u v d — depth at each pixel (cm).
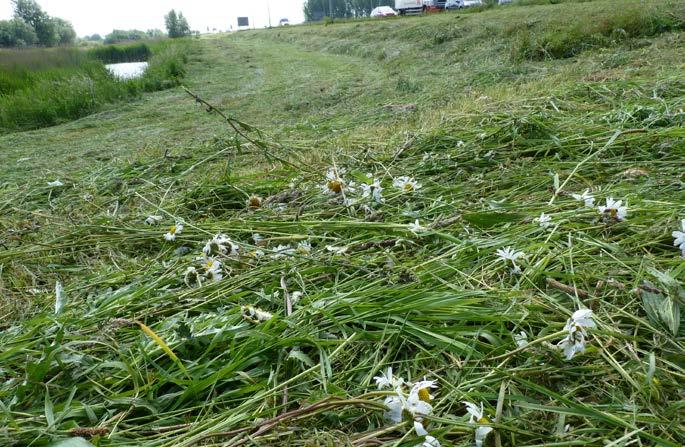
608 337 166
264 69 1474
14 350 180
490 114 452
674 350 160
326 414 150
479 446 133
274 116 757
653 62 646
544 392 145
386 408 140
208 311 209
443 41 1221
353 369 165
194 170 457
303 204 325
